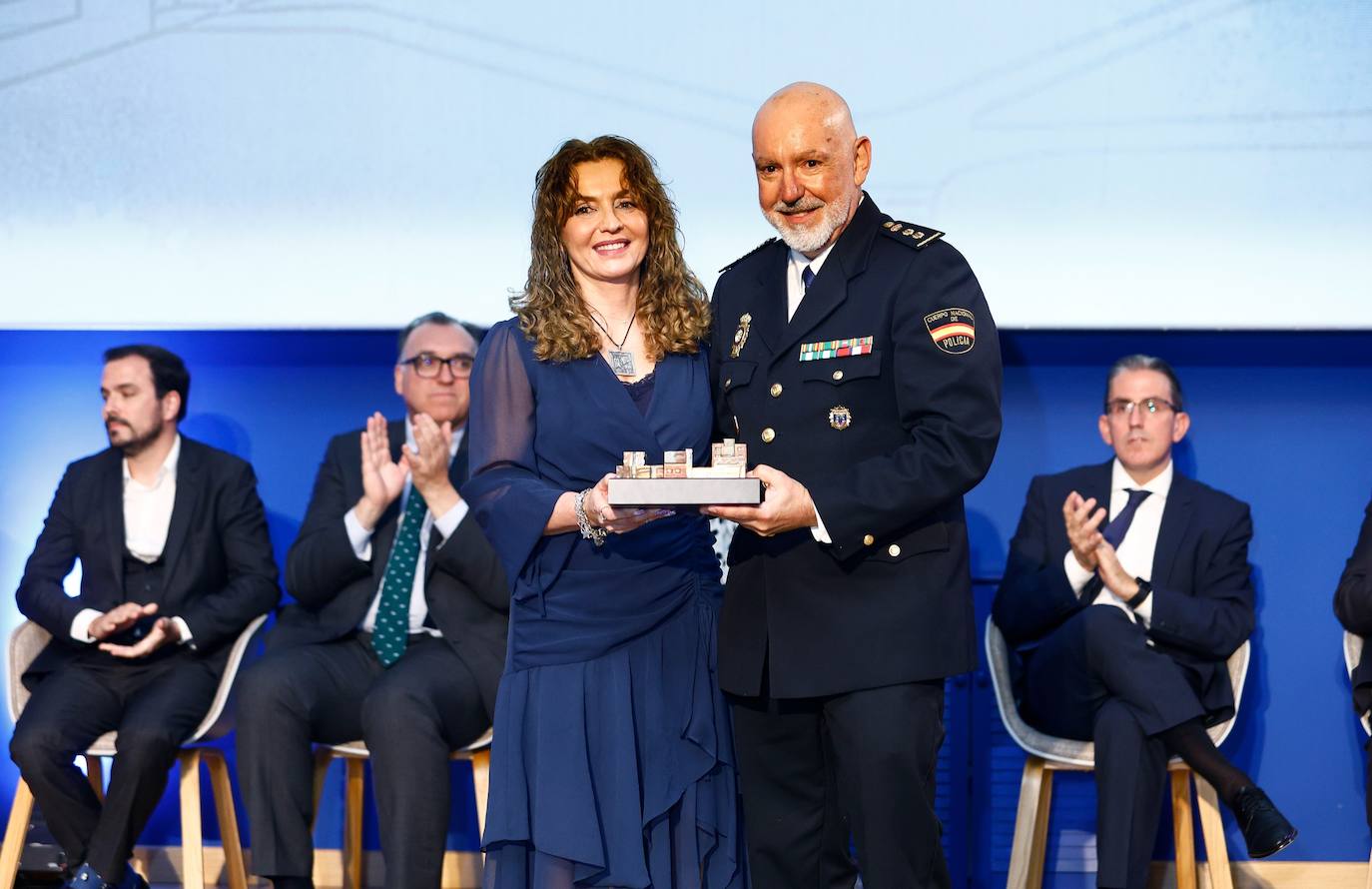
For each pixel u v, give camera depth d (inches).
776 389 107.8
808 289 109.3
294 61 179.3
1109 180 173.3
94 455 174.2
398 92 178.9
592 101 177.3
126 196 180.7
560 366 110.0
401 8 178.2
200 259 180.5
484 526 109.3
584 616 108.8
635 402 110.5
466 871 181.5
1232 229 173.0
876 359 105.3
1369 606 148.2
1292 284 172.9
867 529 101.7
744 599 110.6
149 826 184.9
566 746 106.4
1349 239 172.2
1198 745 149.1
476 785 153.1
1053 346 181.3
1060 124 173.5
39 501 188.5
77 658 163.5
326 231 180.1
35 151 180.5
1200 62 172.1
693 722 108.4
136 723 151.5
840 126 106.3
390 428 173.9
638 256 111.3
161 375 170.9
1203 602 156.9
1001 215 174.4
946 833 179.6
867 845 104.5
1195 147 172.7
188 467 170.7
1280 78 171.9
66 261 181.2
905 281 106.0
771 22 175.3
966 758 179.3
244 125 179.9
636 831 105.3
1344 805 178.7
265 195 180.2
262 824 145.3
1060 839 179.5
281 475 187.5
